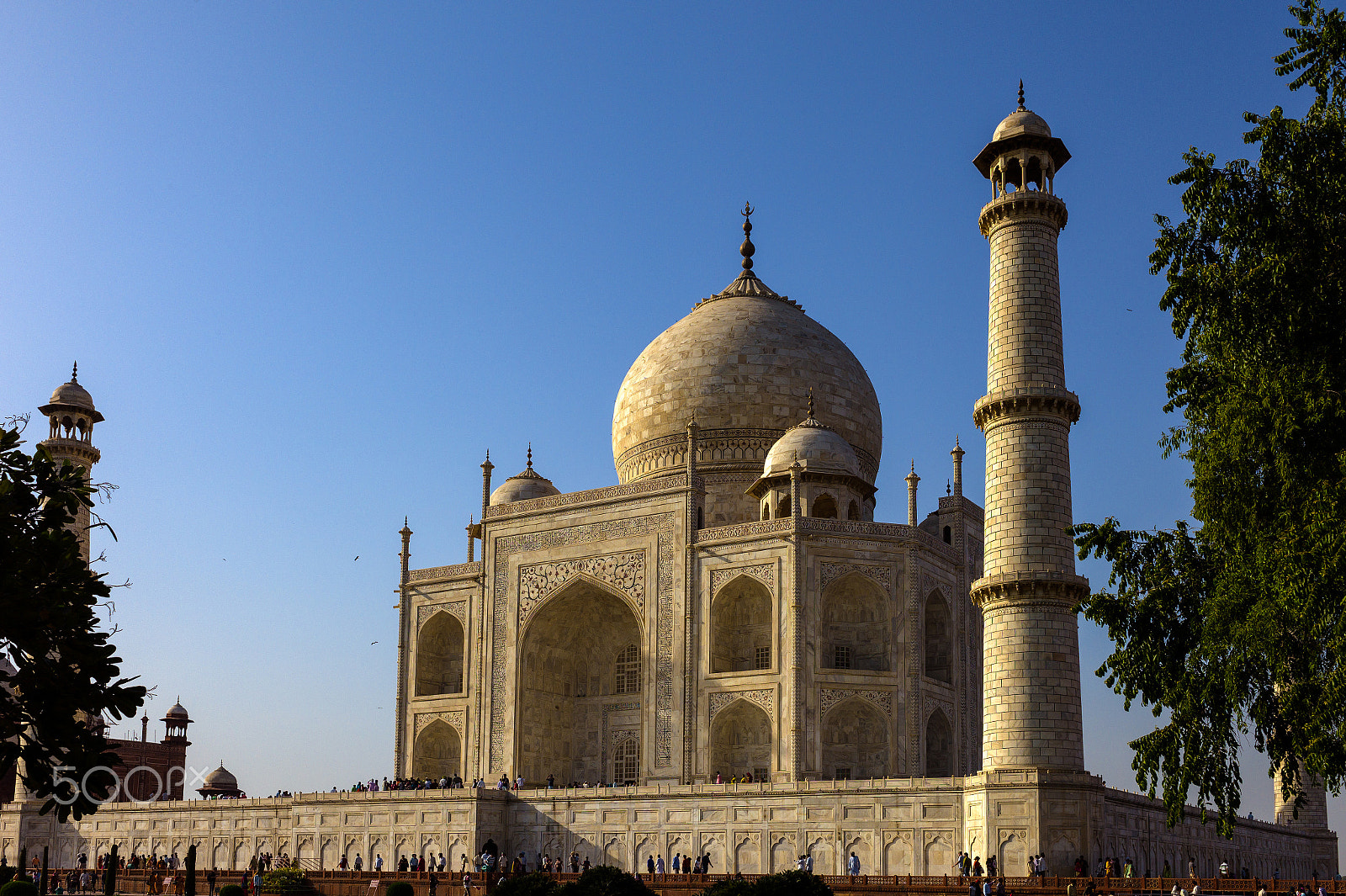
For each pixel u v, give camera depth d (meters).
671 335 132.12
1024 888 71.94
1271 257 48.62
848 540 105.56
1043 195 82.88
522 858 101.88
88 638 32.34
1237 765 54.56
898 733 102.56
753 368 125.81
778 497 111.69
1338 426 47.94
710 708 105.69
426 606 123.50
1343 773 47.38
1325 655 50.34
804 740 100.69
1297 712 50.69
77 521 124.31
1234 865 108.69
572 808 100.62
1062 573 78.00
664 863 93.62
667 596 109.94
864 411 129.88
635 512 113.44
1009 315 81.94
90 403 131.62
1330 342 48.84
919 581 106.38
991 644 78.75
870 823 86.75
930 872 83.44
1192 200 52.00
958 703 109.94
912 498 112.50
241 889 85.56
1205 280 51.22
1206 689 53.56
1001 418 80.69
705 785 94.62
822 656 104.19
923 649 105.62
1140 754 55.69
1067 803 75.06
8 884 78.00
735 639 111.12
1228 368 52.19
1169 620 56.03
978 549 119.25
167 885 104.94
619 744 117.31
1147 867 86.31
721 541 108.44
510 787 107.62
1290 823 134.50
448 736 122.25
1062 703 76.75
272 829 111.44
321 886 96.88
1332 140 49.28
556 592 116.00
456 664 125.00
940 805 83.94
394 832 105.19
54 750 31.81
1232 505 51.44
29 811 123.19
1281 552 47.38
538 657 118.44
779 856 90.12
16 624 30.98
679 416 126.12
